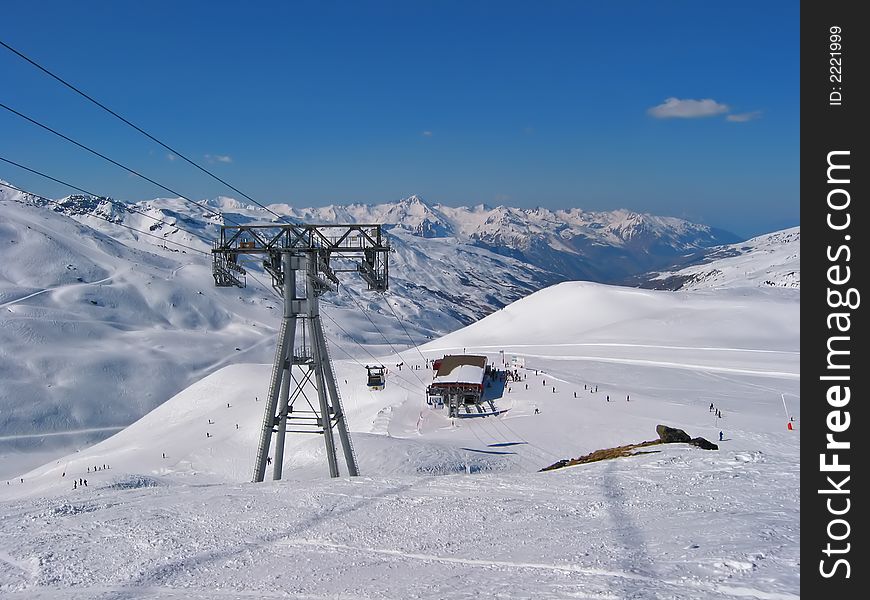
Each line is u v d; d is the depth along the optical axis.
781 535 12.80
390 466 48.34
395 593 11.52
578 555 12.58
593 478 20.61
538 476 21.84
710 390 82.56
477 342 160.38
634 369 99.62
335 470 34.72
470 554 13.62
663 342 139.75
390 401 79.88
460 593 11.02
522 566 12.34
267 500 20.17
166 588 12.91
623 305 174.50
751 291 185.62
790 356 116.88
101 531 17.52
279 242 35.62
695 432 56.41
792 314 155.62
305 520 17.45
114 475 65.38
